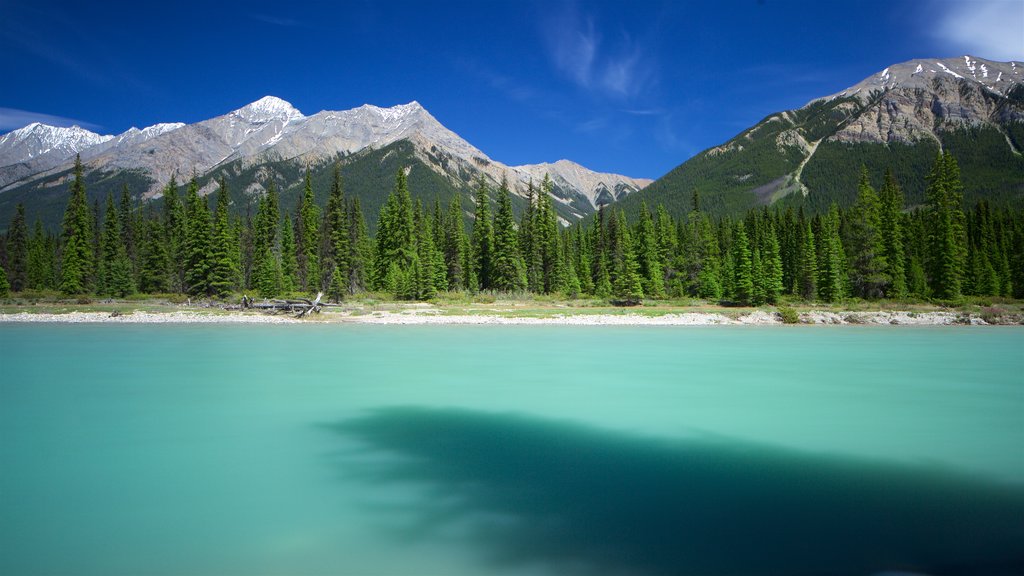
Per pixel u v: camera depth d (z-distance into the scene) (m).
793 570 6.68
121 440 12.59
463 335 36.69
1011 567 6.75
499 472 10.49
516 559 7.03
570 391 18.53
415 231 85.56
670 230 85.19
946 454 11.62
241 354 27.06
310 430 13.53
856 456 11.43
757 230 90.12
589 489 9.54
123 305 55.12
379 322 45.97
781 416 15.06
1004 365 24.48
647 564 6.86
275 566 6.87
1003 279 72.44
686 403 16.77
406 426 13.99
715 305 65.44
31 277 78.00
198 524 8.15
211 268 63.97
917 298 63.28
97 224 80.19
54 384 19.34
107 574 6.64
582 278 84.31
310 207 86.25
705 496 9.22
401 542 7.55
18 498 9.11
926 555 7.09
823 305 59.66
